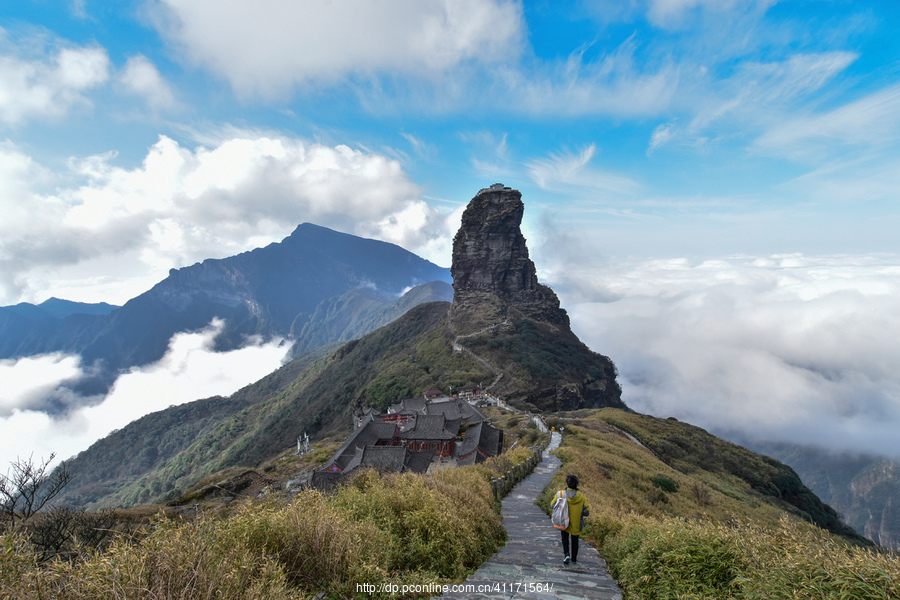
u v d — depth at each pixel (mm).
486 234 166500
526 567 9766
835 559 5773
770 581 5910
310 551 6910
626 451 38094
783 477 54656
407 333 177375
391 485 12977
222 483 42750
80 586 4508
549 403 101625
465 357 124062
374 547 8008
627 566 8641
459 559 9227
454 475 17719
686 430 68875
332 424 126375
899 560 5355
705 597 6445
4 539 4566
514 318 150000
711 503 28969
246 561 5633
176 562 5074
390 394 114062
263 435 149000
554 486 20422
